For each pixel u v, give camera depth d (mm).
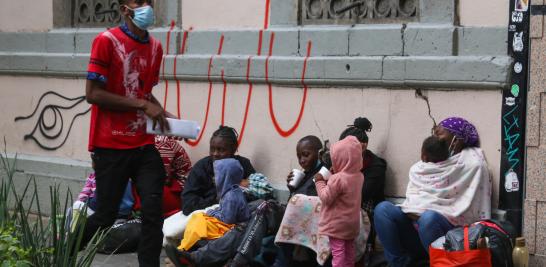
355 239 6590
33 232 5711
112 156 6031
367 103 7047
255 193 7285
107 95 5898
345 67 7098
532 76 6258
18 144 9695
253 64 7676
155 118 5945
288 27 7562
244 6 7855
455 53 6602
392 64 6836
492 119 6430
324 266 6695
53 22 9336
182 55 8250
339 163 6410
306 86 7395
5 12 9805
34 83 9484
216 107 8031
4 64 9703
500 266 5957
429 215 6242
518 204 6352
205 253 6750
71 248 5594
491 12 6453
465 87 6516
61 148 9242
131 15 5949
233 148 7453
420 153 6777
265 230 6867
